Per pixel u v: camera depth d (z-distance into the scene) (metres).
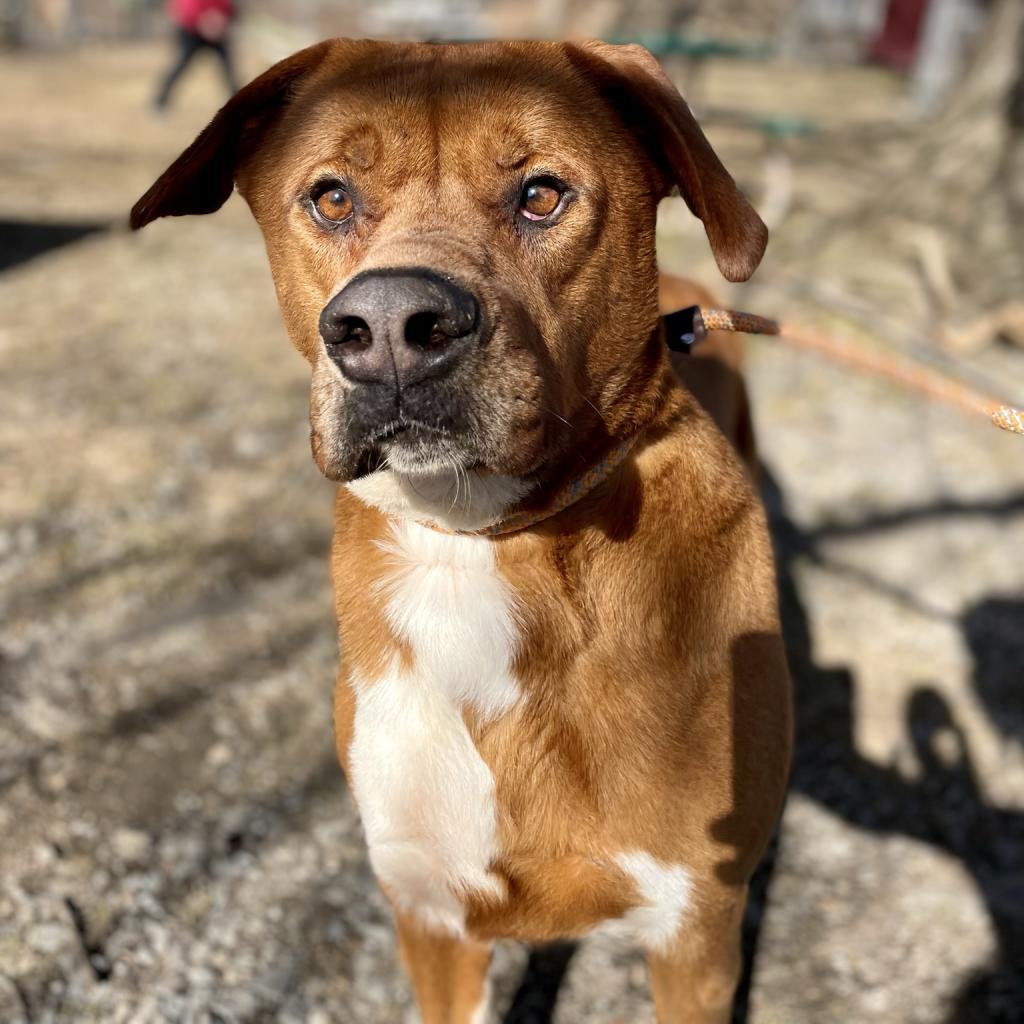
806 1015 0.55
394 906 0.47
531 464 0.37
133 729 0.72
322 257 0.41
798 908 0.61
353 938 0.58
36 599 0.85
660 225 1.66
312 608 0.85
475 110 0.39
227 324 1.38
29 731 0.71
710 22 4.41
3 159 2.19
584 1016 0.55
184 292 1.48
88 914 0.59
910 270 1.55
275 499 1.00
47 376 1.22
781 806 0.46
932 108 2.98
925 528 0.98
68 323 1.37
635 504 0.42
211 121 0.44
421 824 0.43
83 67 3.96
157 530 0.94
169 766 0.69
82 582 0.87
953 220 1.64
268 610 0.85
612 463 0.41
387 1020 0.54
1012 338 1.35
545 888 0.43
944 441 1.14
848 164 2.24
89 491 0.99
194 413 1.14
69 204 1.88
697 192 0.42
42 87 3.37
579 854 0.42
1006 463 1.10
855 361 0.50
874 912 0.61
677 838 0.42
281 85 0.45
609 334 0.41
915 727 0.75
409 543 0.43
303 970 0.56
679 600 0.42
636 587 0.42
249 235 1.75
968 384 1.24
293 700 0.76
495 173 0.39
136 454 1.06
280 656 0.80
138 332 1.34
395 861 0.44
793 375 1.27
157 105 2.82
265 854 0.63
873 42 4.59
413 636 0.43
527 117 0.40
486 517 0.41
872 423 1.17
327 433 0.37
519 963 0.58
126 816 0.65
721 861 0.43
